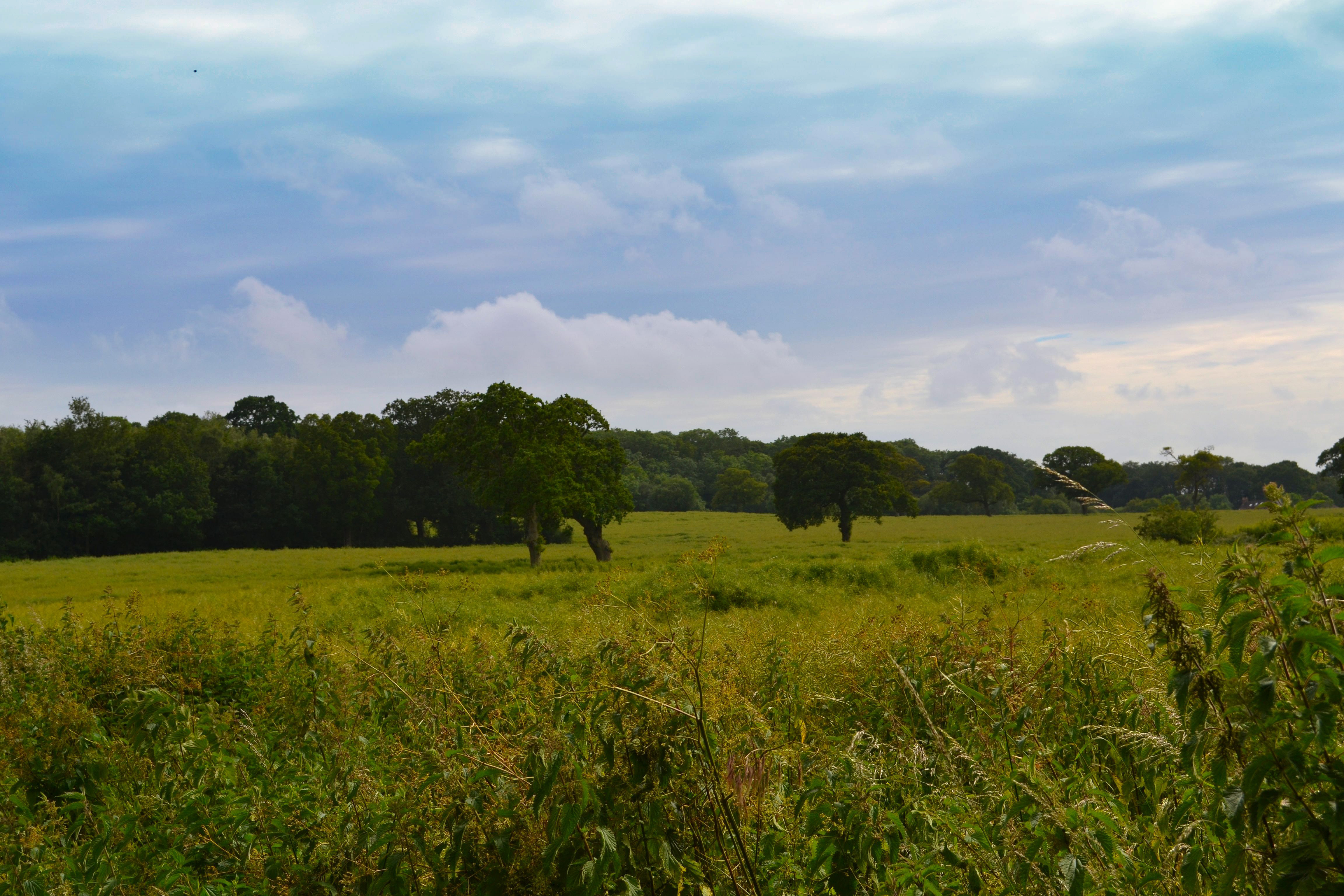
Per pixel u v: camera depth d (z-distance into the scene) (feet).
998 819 10.44
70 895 10.98
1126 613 22.27
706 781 9.02
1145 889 9.03
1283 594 6.99
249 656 25.86
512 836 9.12
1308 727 6.60
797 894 9.55
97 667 21.71
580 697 11.46
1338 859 6.17
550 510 125.70
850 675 18.83
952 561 73.20
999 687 14.58
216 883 11.68
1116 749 12.78
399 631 24.35
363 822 10.75
